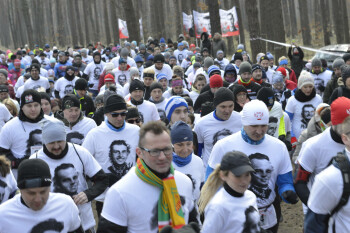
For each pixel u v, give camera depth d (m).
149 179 3.45
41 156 4.80
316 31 49.62
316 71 11.30
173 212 3.41
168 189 3.44
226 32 25.97
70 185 4.82
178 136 4.73
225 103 5.84
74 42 64.50
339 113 3.60
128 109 6.54
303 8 45.88
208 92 8.29
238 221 3.63
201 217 4.26
